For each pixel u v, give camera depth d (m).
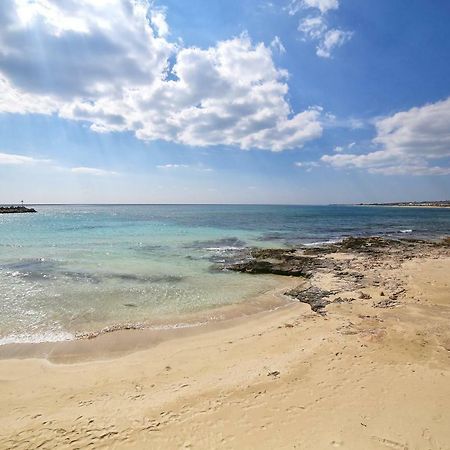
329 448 4.24
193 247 24.80
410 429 4.55
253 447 4.34
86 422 4.96
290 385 5.85
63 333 8.95
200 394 5.70
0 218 68.44
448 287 12.52
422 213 104.75
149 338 8.63
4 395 5.82
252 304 11.54
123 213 98.38
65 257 20.05
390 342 7.46
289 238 31.80
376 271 15.59
